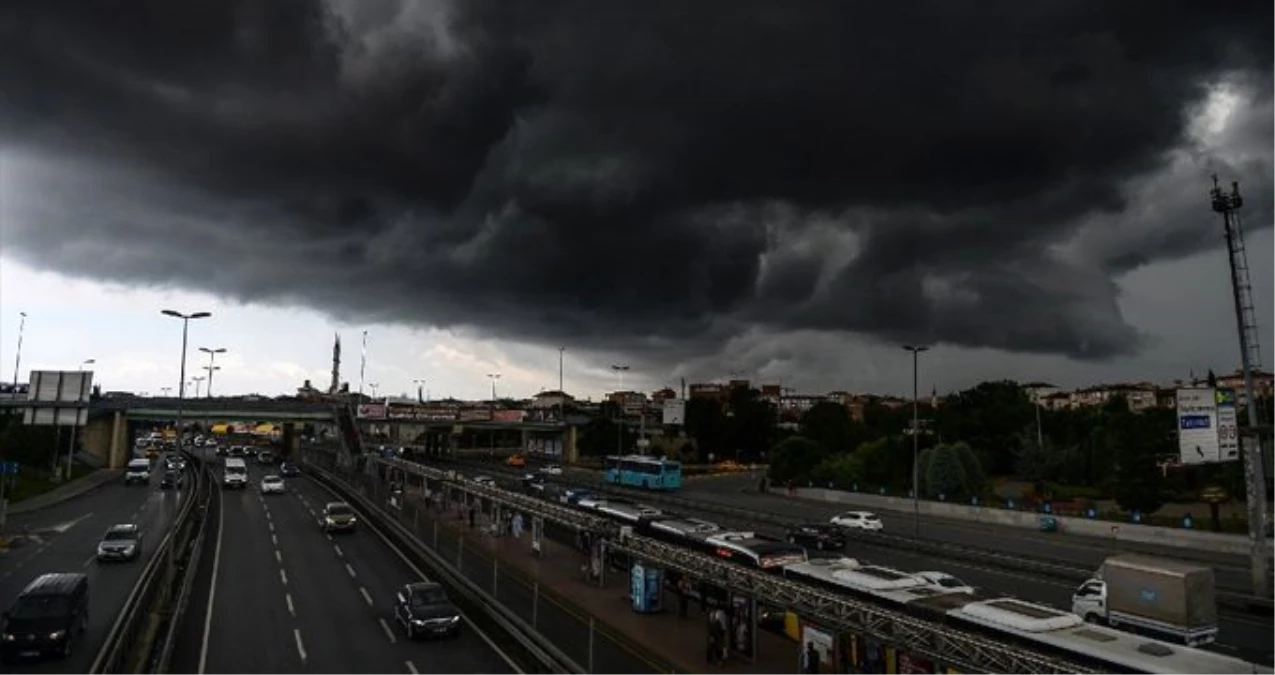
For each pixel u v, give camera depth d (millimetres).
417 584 37562
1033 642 21562
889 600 26656
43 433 106688
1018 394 140250
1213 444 55531
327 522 66500
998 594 41375
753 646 30312
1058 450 102188
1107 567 31188
